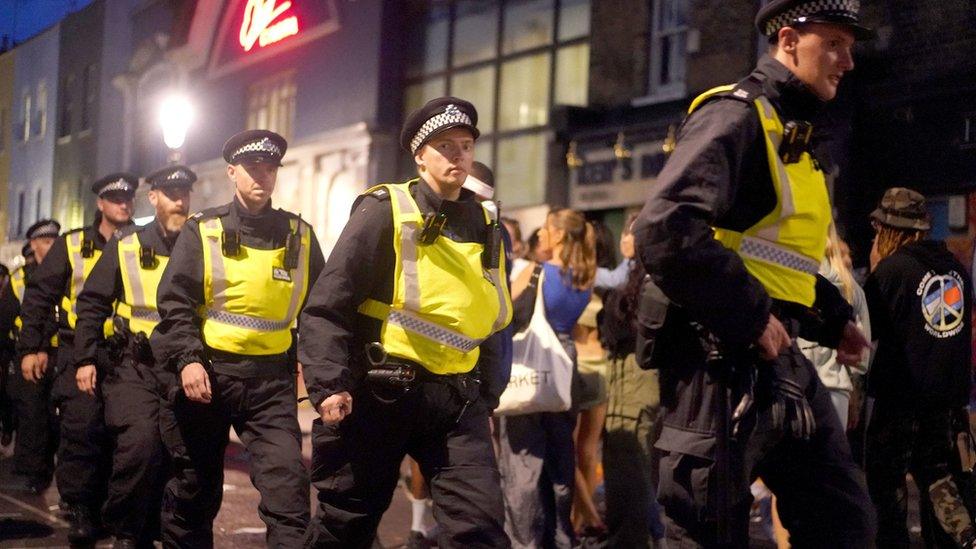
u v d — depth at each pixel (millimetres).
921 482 5570
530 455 6613
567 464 6691
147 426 6172
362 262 4074
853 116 12555
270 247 5484
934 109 11969
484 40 18844
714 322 3381
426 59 20141
